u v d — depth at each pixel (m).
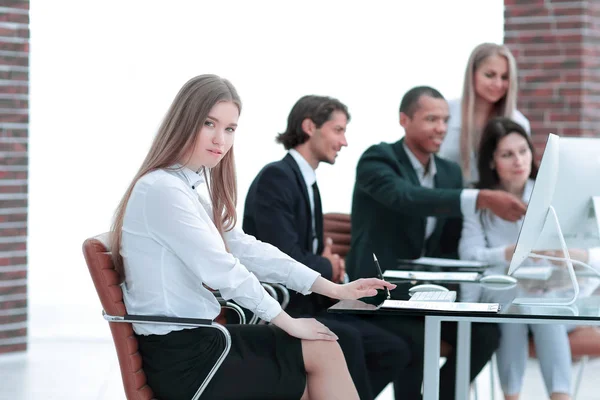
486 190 4.37
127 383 2.72
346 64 7.37
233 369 2.75
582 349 3.90
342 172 7.32
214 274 2.73
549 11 6.11
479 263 4.26
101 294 2.68
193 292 2.80
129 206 2.77
